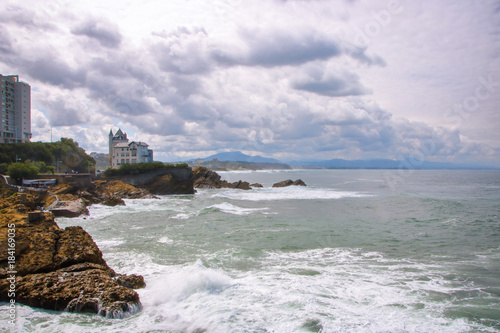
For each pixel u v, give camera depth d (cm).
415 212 3809
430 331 1041
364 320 1102
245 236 2477
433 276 1563
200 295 1317
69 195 4103
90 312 1169
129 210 4128
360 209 4131
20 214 1744
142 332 1033
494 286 1430
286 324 1069
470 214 3609
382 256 1936
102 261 1565
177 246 2158
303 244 2227
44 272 1388
